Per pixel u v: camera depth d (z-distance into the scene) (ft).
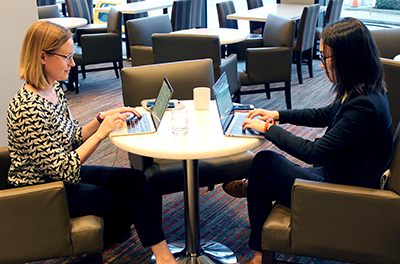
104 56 16.47
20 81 9.07
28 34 5.38
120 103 15.06
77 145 6.58
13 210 4.82
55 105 5.90
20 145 5.30
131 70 7.85
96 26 18.54
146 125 6.16
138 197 6.06
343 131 5.09
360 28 5.02
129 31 13.88
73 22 16.87
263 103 14.61
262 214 6.06
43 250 5.09
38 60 5.38
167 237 7.59
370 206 4.74
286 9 17.81
